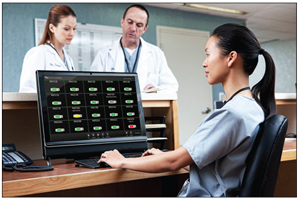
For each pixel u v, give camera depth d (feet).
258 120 2.89
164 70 8.67
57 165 3.58
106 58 8.74
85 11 13.00
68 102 3.62
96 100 3.79
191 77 15.83
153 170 2.93
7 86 11.48
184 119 15.49
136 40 8.47
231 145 2.83
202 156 2.82
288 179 5.17
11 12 11.60
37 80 3.53
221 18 16.99
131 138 3.87
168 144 4.51
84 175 2.95
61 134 3.48
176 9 15.37
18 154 3.59
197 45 16.07
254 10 16.24
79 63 12.82
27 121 4.10
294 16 17.42
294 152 4.24
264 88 3.14
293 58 21.49
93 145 3.62
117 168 3.14
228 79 3.12
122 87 4.01
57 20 7.30
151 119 4.41
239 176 2.93
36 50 7.05
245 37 3.03
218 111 2.92
